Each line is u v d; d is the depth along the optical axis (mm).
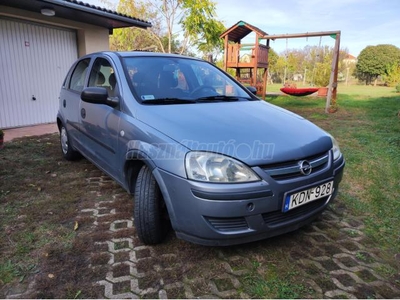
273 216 2002
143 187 2232
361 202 3164
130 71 2852
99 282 1944
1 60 6438
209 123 2203
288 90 12812
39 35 7055
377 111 9641
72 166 4199
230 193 1816
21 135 6086
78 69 4008
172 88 2846
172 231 2543
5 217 2736
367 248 2369
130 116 2494
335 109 9586
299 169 2018
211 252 2273
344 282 1988
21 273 2008
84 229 2576
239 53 12547
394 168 4121
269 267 2123
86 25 7805
